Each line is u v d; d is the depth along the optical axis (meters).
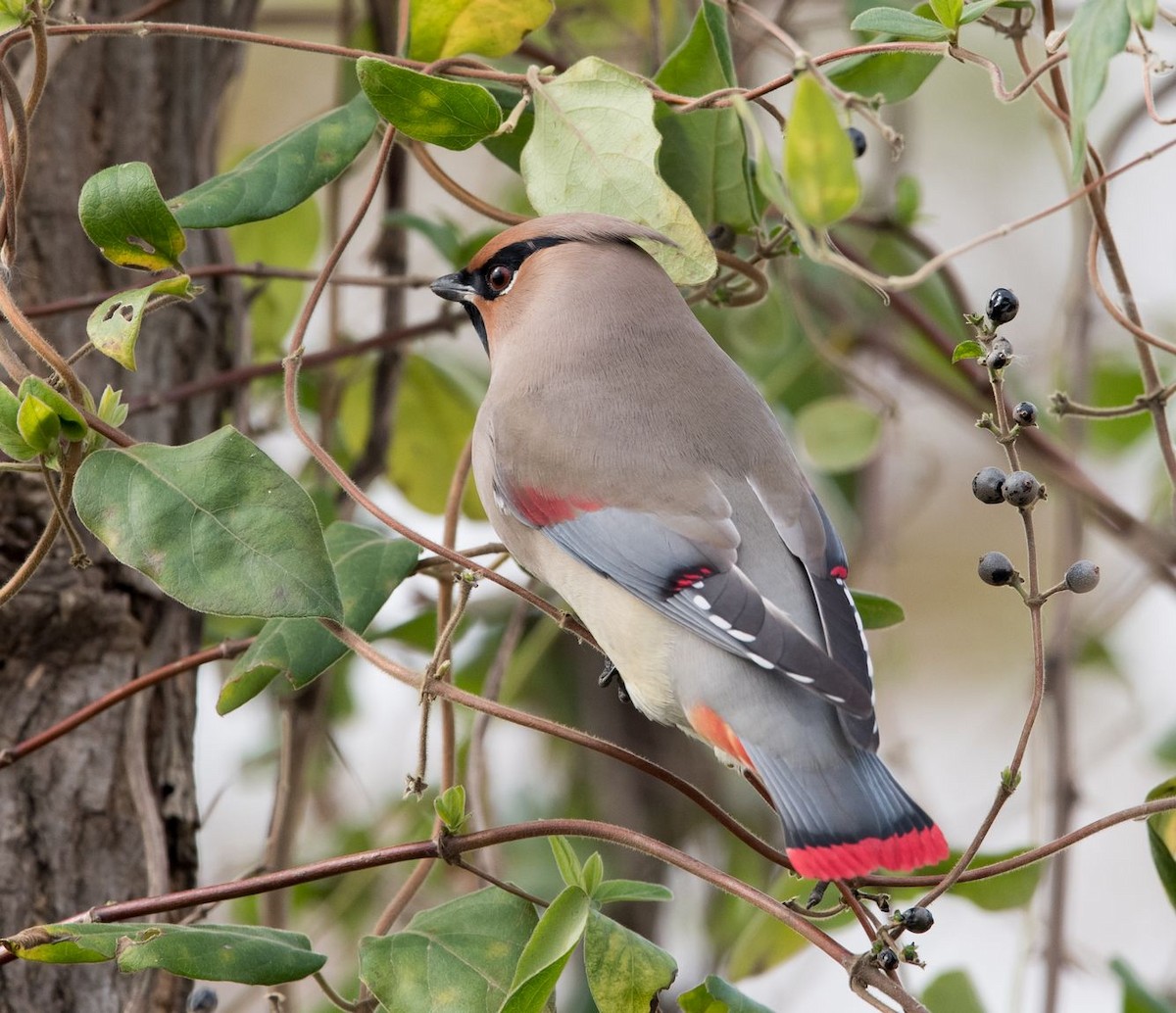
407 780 6.42
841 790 6.49
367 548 7.55
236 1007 9.73
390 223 9.63
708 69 7.59
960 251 5.88
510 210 11.59
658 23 9.26
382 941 6.48
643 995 6.30
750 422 7.62
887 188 11.01
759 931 8.38
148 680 7.31
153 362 8.36
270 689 9.93
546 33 10.68
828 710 6.71
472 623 10.62
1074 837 6.25
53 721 7.61
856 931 9.03
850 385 11.53
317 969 6.18
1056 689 10.16
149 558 6.23
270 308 10.16
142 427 8.24
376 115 7.27
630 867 11.17
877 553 11.37
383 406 9.91
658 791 11.38
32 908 7.38
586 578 7.37
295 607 6.16
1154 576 10.56
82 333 8.09
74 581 7.68
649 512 7.29
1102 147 10.49
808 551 7.19
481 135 6.98
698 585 7.02
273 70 12.73
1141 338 7.26
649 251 7.91
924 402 12.80
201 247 8.71
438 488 10.45
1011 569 6.00
